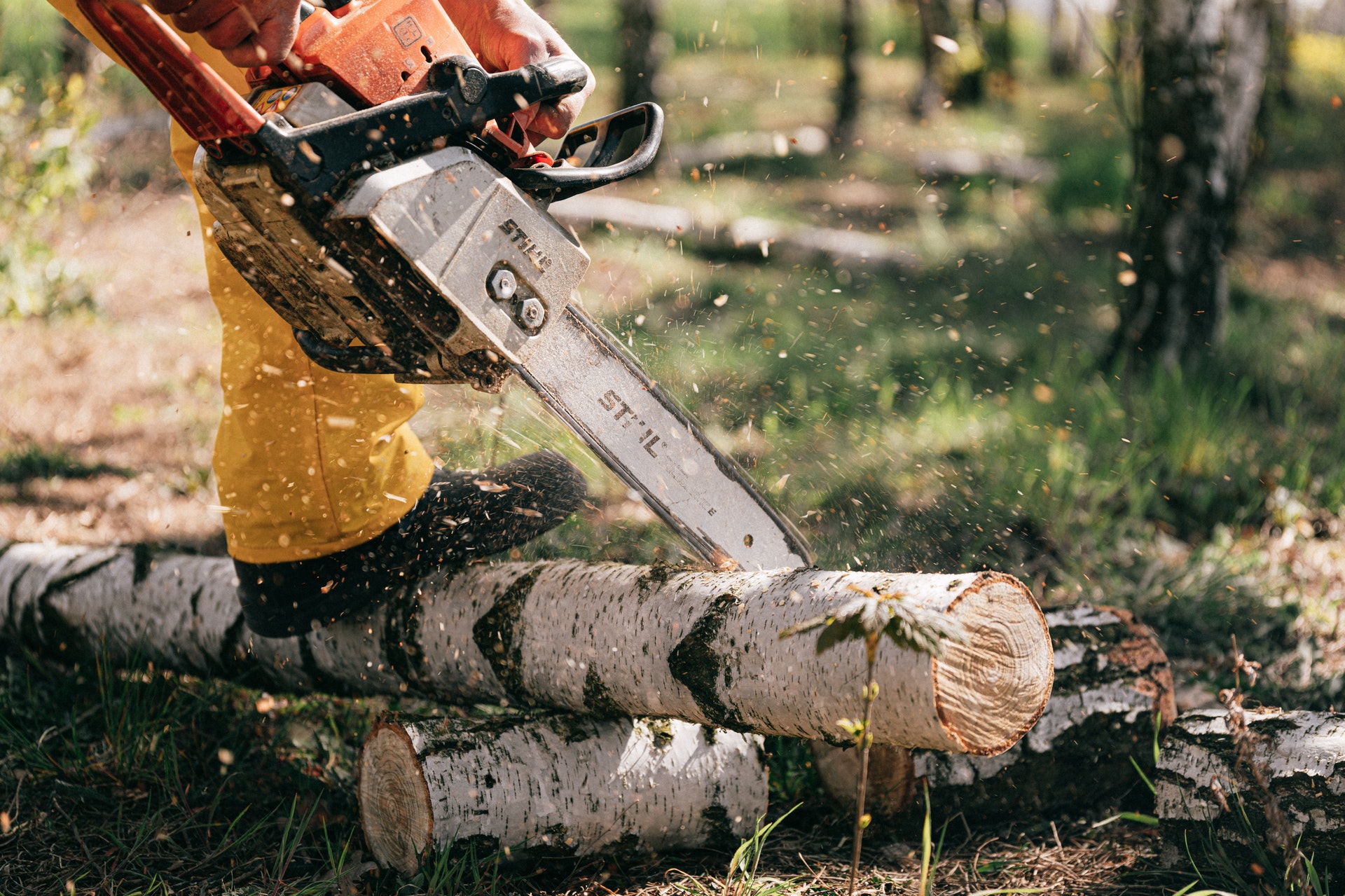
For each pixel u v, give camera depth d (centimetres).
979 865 210
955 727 159
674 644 191
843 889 201
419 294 177
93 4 146
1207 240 558
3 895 198
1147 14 544
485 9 201
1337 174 1223
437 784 192
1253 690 281
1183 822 202
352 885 198
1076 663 234
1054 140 1405
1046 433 488
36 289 665
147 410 533
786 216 1000
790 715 177
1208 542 404
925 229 968
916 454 468
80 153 698
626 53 1199
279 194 166
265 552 219
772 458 451
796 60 2002
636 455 199
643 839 210
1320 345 637
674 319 656
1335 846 184
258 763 250
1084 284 845
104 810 228
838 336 656
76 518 400
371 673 243
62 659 294
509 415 369
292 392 210
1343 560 361
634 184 1093
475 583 227
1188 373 554
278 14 164
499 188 179
